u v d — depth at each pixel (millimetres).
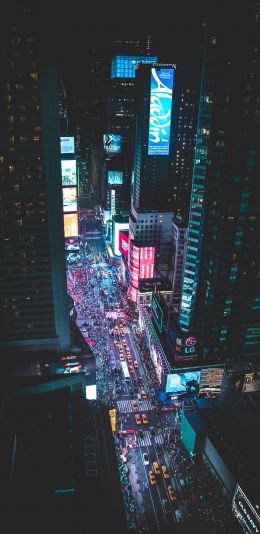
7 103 114438
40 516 93250
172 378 160000
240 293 159625
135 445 141750
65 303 145500
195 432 132000
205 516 118938
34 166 122812
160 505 121500
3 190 124750
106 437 123312
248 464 119375
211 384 164875
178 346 161500
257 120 136500
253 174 142125
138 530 113750
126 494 123625
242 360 169000
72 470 103375
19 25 107562
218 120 139000
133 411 157500
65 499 97188
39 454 106938
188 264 159625
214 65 133250
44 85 112938
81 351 154875
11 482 99062
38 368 150625
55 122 117750
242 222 147625
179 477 130875
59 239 134125
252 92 133875
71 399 131500
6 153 120375
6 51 109312
